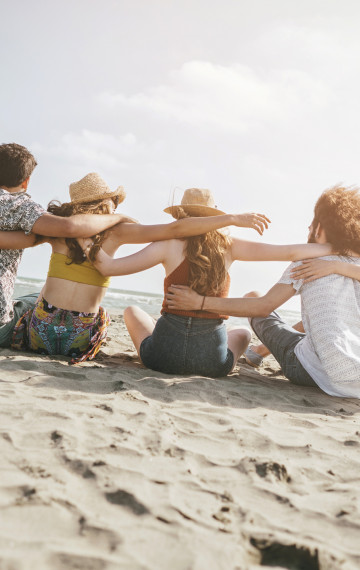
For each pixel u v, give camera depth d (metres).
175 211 3.79
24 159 3.72
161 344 3.60
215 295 3.60
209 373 3.71
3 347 3.99
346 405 3.35
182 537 1.55
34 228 3.57
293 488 1.99
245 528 1.65
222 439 2.42
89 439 2.20
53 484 1.78
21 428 2.23
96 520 1.59
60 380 3.10
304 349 3.65
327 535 1.66
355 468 2.24
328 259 3.58
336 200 3.63
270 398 3.30
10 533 1.47
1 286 3.74
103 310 3.97
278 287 3.61
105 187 3.91
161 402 2.92
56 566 1.35
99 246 3.61
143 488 1.83
